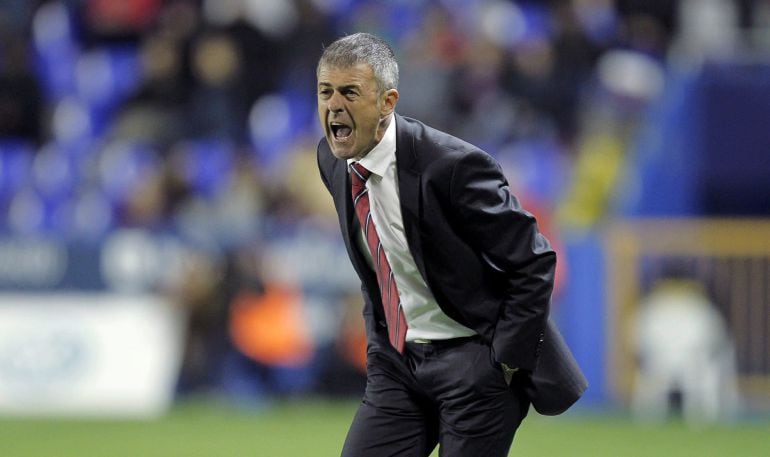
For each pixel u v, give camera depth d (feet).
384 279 48.44
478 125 165.27
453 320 48.01
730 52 173.78
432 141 45.60
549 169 160.86
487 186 45.01
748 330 136.87
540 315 45.85
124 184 159.02
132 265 138.00
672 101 156.25
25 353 136.46
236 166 153.99
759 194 157.99
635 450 108.68
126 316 137.49
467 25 175.73
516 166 161.17
